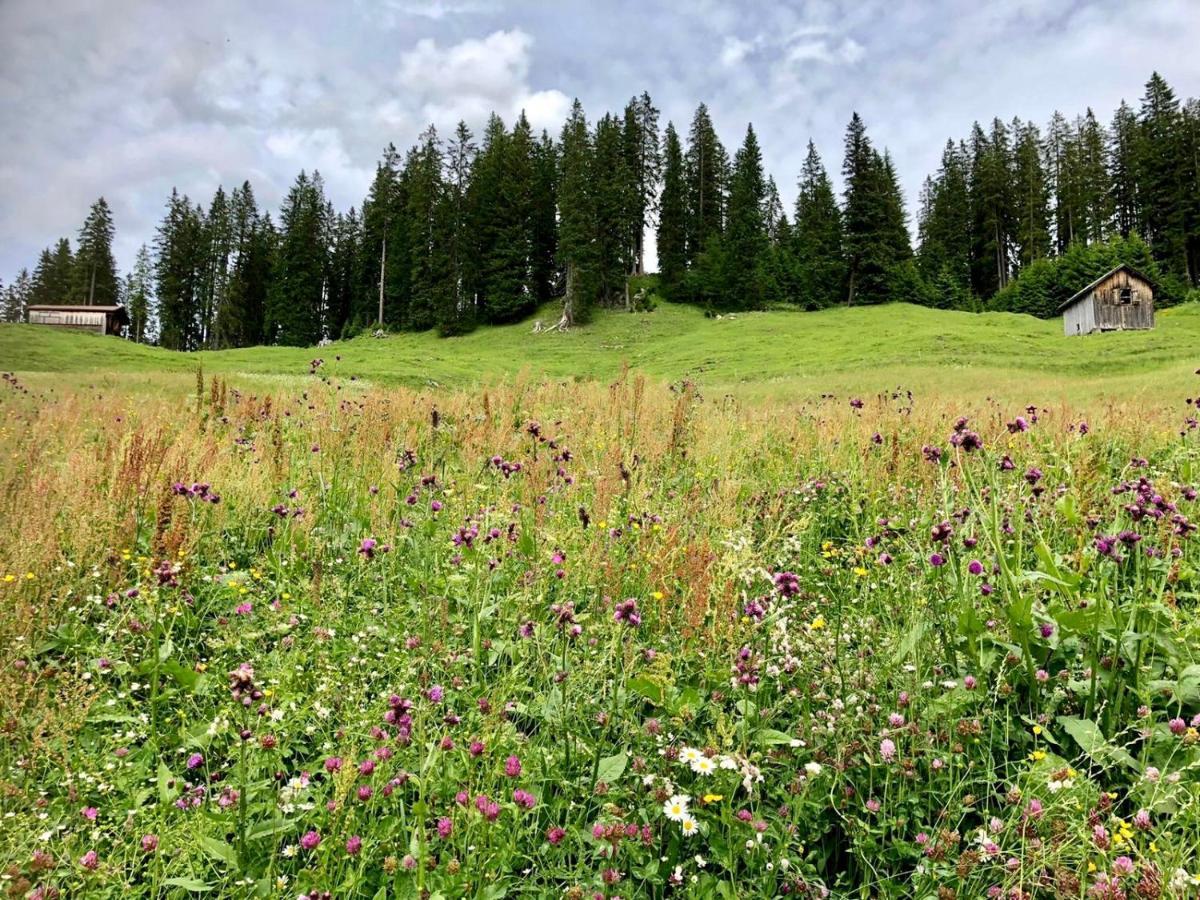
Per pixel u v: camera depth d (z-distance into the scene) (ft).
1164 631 9.91
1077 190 282.56
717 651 9.73
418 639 10.94
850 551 14.92
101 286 290.56
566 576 12.98
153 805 7.99
